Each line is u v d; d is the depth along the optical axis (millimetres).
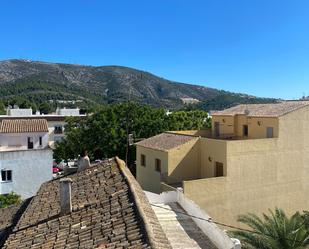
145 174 38938
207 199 31016
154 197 23219
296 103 38594
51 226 12570
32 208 15914
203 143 35594
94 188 15383
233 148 32469
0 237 15250
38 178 41812
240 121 40188
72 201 14547
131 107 54312
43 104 134875
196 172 35844
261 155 33844
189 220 20078
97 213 12250
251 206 33312
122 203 12250
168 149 35094
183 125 56531
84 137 52562
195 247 16141
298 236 22766
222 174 33031
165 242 9180
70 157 54281
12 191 38625
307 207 36625
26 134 43031
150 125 53281
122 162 18312
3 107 118750
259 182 33719
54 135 80938
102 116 52906
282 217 25047
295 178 35781
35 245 11320
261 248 22781
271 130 35656
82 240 10422
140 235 9266
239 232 23359
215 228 16828
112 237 9789
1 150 41656
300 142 36031
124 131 51500
